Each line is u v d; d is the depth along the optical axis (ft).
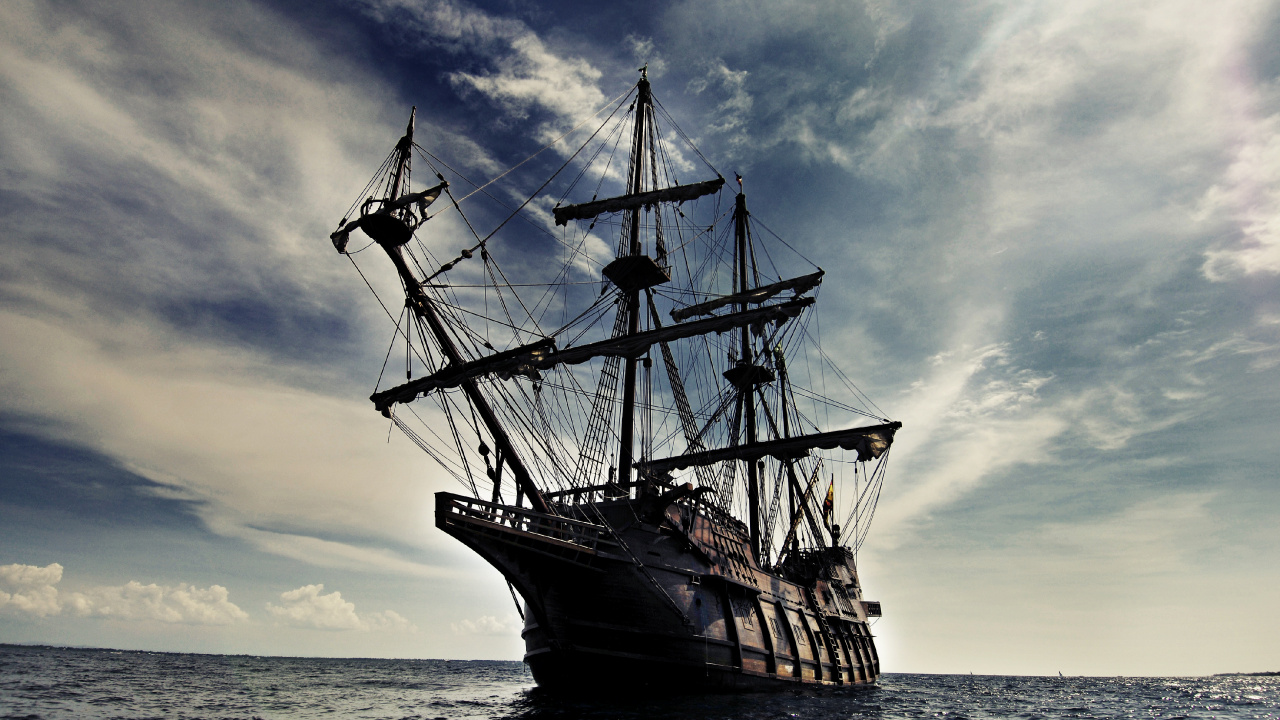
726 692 106.11
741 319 131.95
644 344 128.98
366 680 240.94
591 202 150.41
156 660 455.22
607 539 98.12
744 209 202.28
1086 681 601.62
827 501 200.95
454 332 105.40
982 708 170.50
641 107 159.53
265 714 109.50
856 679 177.17
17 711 106.32
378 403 109.40
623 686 98.02
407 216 96.94
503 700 138.31
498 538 88.58
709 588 109.70
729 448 159.02
